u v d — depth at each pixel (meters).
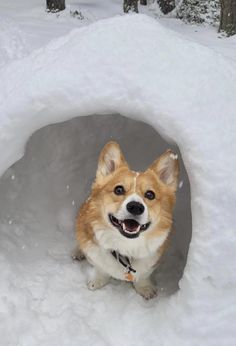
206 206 1.18
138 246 1.33
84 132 1.87
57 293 1.43
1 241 1.54
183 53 1.32
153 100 1.23
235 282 1.19
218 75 1.31
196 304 1.21
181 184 1.57
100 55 1.28
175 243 1.63
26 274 1.47
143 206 1.21
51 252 1.58
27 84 1.28
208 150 1.19
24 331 1.29
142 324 1.33
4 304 1.33
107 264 1.39
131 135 1.87
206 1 4.18
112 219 1.29
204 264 1.18
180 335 1.22
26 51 2.31
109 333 1.32
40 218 1.69
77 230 1.43
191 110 1.22
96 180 1.35
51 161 1.81
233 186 1.18
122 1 4.98
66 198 1.76
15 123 1.27
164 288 1.48
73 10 3.89
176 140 1.24
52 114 1.28
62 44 1.40
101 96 1.24
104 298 1.43
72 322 1.33
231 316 1.20
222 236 1.17
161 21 4.13
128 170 1.33
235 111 1.27
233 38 3.39
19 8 4.03
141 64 1.27
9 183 1.71
